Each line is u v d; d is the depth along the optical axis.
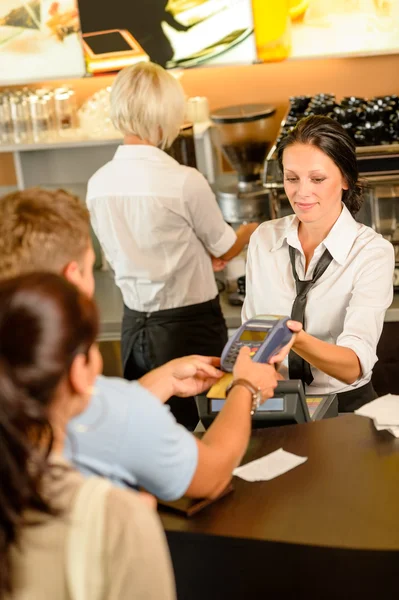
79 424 1.21
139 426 1.21
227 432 1.39
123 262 2.74
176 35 3.65
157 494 1.29
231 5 3.58
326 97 3.41
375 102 3.17
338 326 2.17
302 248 2.22
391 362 3.11
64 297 0.98
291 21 3.58
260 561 1.37
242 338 1.68
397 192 2.91
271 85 3.83
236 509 1.44
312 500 1.45
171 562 1.43
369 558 1.31
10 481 0.92
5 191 4.17
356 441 1.63
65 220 1.35
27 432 0.95
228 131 3.40
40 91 3.75
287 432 1.70
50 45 3.74
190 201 2.63
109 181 2.67
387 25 3.54
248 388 1.47
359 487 1.47
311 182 2.05
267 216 3.50
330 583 1.35
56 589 0.95
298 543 1.33
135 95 2.57
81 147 3.83
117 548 0.95
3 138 3.71
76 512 0.95
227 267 3.31
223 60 3.66
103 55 3.72
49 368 0.94
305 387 2.19
